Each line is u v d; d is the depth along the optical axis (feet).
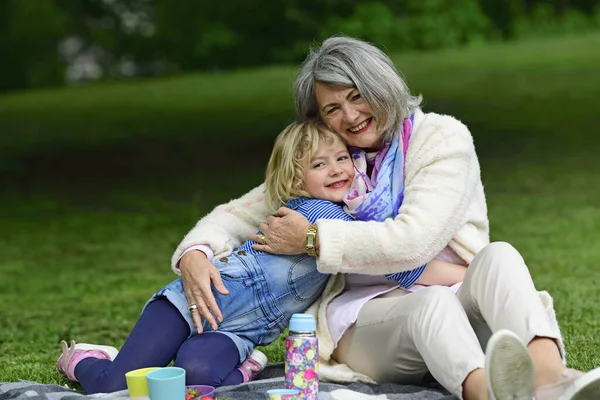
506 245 14.34
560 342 13.23
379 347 15.08
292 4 115.85
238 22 119.55
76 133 75.36
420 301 14.19
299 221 15.53
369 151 16.58
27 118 84.23
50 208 51.19
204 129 73.61
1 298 30.83
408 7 111.65
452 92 79.56
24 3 126.62
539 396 12.22
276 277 15.79
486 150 60.34
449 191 15.29
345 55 15.88
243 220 16.99
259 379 16.56
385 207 15.67
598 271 30.42
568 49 96.99
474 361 13.12
